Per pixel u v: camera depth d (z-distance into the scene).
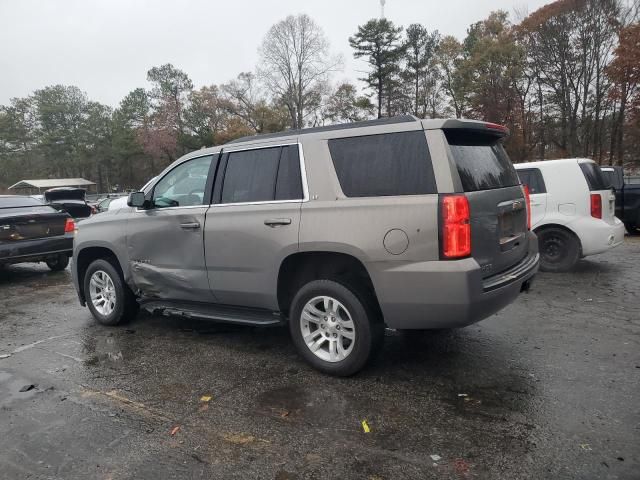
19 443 2.95
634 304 5.46
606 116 36.72
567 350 4.13
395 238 3.28
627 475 2.41
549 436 2.79
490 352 4.14
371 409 3.21
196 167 4.51
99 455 2.79
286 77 61.34
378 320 3.64
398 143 3.41
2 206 8.64
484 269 3.38
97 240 5.23
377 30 51.28
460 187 3.21
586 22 35.09
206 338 4.85
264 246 3.89
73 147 75.62
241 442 2.88
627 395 3.25
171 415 3.25
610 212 7.17
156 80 63.97
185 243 4.44
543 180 7.13
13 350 4.74
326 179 3.64
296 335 3.89
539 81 39.47
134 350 4.57
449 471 2.52
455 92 48.25
